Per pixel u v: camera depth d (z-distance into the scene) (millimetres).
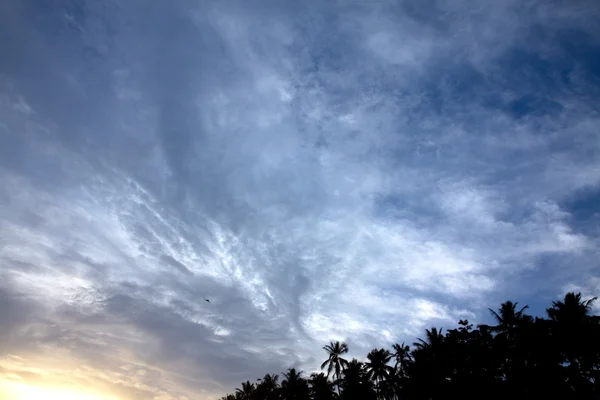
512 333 49281
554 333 44906
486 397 45156
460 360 49438
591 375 43406
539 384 42969
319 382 69562
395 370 65500
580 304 46469
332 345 75625
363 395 63188
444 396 48344
